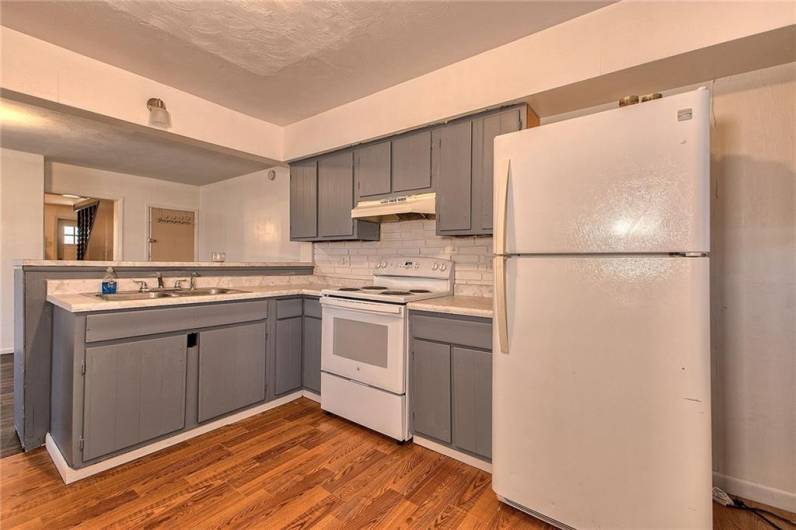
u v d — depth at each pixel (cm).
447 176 249
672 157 129
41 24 196
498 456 169
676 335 129
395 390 228
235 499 175
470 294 270
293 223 351
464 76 234
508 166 164
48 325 221
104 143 384
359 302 246
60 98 217
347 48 220
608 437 141
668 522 130
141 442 209
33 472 194
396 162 276
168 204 556
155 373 213
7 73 199
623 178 138
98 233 539
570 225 149
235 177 521
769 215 178
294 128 338
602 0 180
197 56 228
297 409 281
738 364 185
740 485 183
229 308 250
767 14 151
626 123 138
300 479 192
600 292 143
